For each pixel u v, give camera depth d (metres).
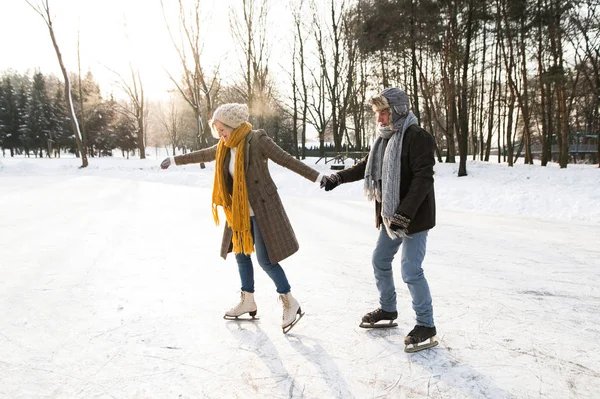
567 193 8.63
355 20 21.44
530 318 2.84
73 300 3.05
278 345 2.43
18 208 7.38
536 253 4.58
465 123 15.53
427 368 2.19
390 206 2.25
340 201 9.12
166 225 6.02
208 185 13.17
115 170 19.19
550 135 23.05
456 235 5.55
